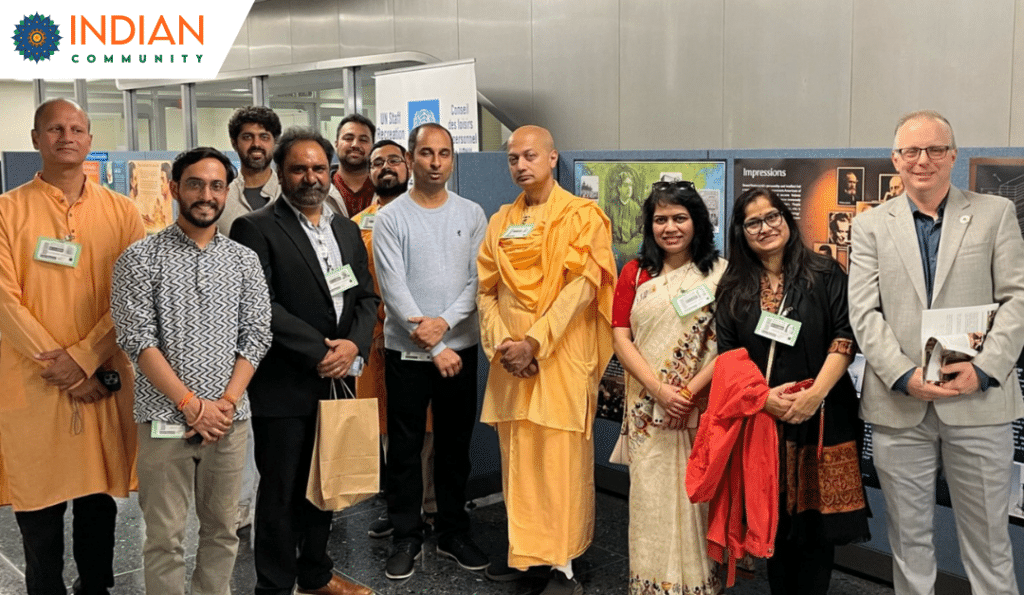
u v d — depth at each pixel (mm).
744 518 2961
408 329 3607
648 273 3252
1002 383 2742
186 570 3857
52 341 3072
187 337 2904
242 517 4352
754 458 2871
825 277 2941
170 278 2895
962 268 2750
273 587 3289
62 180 3145
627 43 6098
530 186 3453
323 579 3504
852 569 3752
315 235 3322
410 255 3682
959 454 2805
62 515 3266
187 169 2889
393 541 3867
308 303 3240
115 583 3729
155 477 2939
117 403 3281
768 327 2891
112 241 3229
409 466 3793
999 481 2785
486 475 4684
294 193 3213
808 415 2850
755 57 5312
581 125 6500
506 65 7031
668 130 5891
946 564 3488
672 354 3160
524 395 3463
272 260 3221
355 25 8367
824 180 3674
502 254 3461
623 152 4484
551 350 3324
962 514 2869
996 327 2717
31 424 3127
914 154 2762
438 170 3650
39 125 3102
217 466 3039
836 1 4855
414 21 7773
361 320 3408
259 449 3268
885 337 2818
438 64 5848
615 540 4148
